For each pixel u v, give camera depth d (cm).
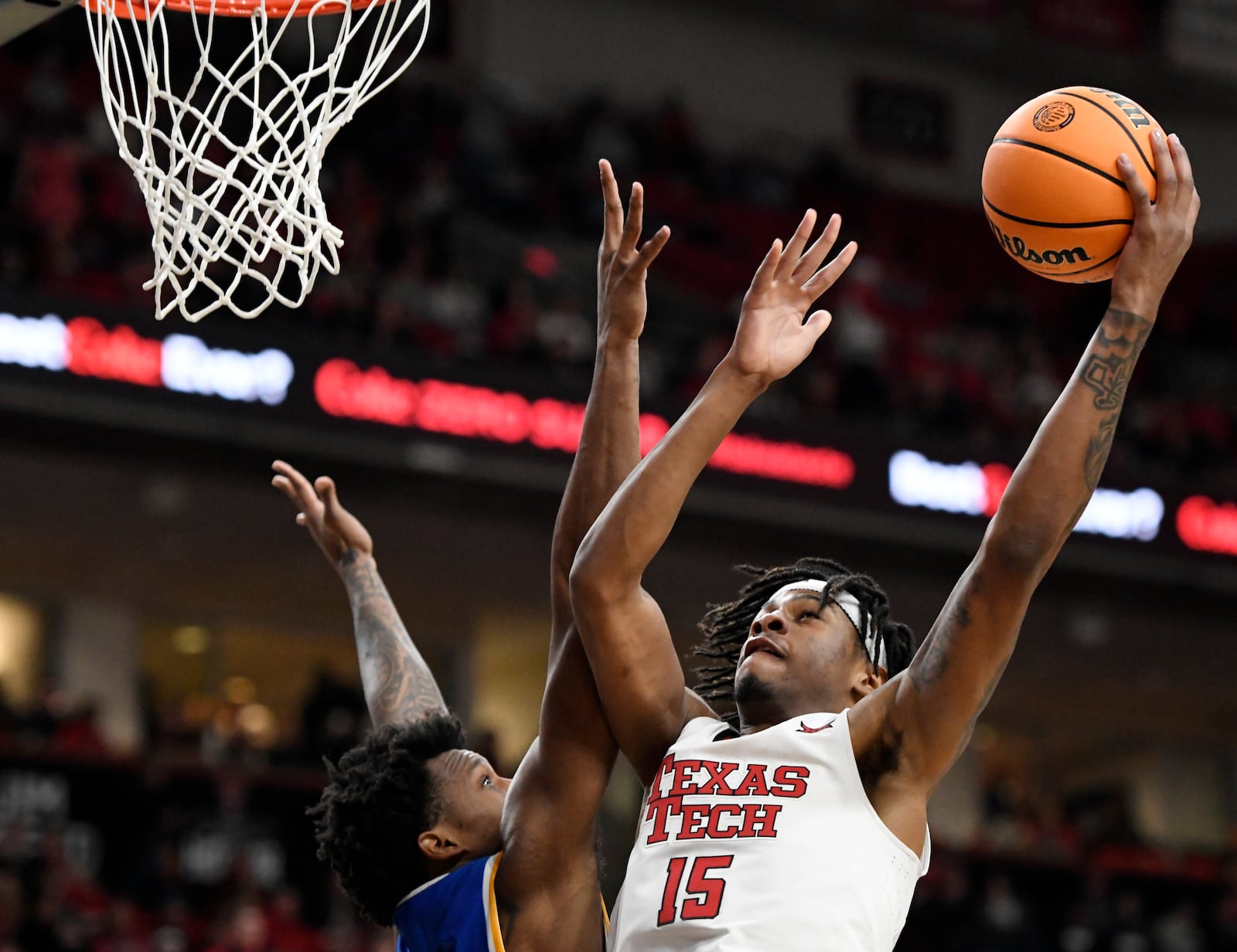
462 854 266
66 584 1202
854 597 264
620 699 254
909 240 1653
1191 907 1162
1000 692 1480
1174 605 1281
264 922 882
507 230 1409
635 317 268
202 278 291
